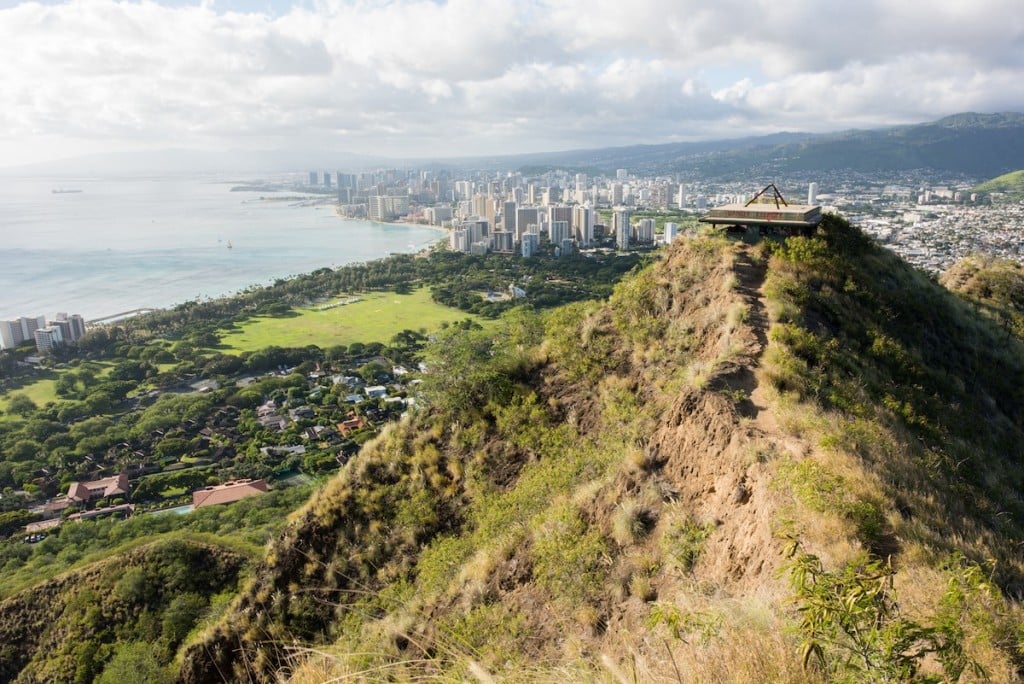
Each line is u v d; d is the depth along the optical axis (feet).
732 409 31.89
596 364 49.44
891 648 11.76
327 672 25.62
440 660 23.24
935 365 46.06
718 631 18.81
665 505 30.53
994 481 32.14
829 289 47.83
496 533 40.40
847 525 21.33
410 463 50.26
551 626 28.78
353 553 46.70
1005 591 18.97
